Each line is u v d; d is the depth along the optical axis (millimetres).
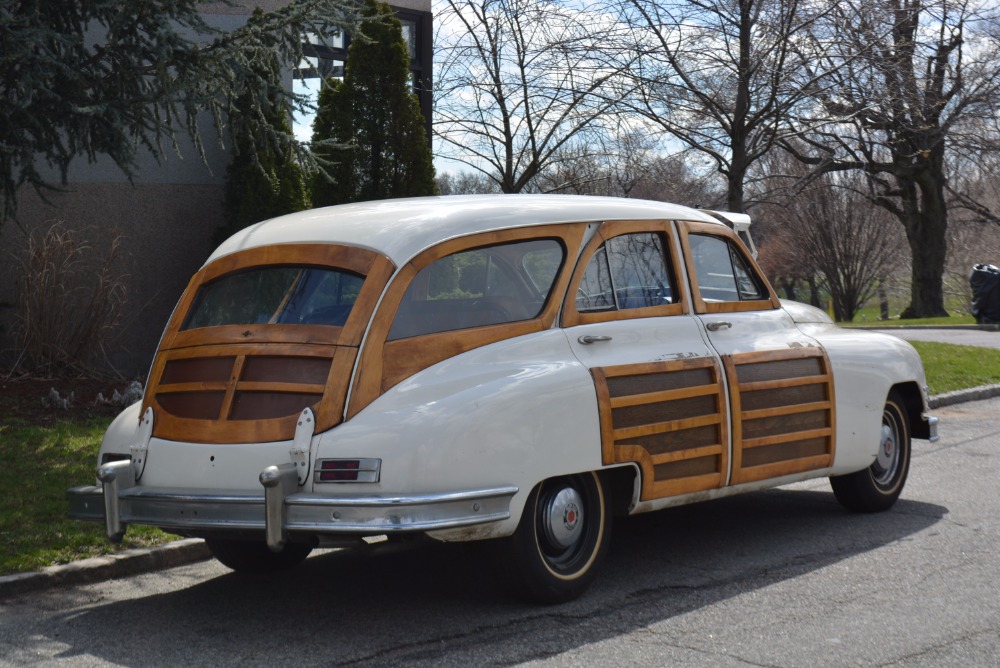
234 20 14406
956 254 48781
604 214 5887
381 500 4605
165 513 5012
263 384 5008
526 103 14422
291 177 13570
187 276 14023
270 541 4688
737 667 4414
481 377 5043
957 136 21750
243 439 4945
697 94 13711
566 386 5215
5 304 12312
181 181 13906
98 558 6195
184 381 5270
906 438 7582
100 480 5098
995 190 36250
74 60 8938
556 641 4773
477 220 5414
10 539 6473
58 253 12320
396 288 5066
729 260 6633
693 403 5812
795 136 14664
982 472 8945
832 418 6672
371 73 13805
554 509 5258
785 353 6422
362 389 4848
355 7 9742
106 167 13492
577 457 5215
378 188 13805
